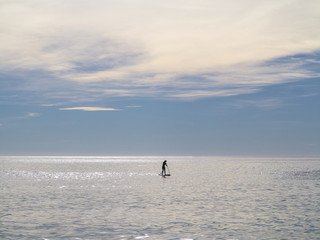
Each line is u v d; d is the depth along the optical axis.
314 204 28.61
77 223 21.28
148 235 18.42
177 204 28.67
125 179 56.75
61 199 31.78
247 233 18.86
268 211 25.31
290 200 30.97
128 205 28.14
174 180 54.25
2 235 18.38
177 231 19.27
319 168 97.12
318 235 18.47
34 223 21.25
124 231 19.25
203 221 21.88
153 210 25.78
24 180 54.19
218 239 17.70
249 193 36.34
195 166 116.25
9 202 29.80
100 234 18.59
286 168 97.88
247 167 106.25
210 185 45.59
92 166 117.50
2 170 86.31
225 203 29.20
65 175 67.38
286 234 18.67
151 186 44.28
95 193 36.53
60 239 17.59
